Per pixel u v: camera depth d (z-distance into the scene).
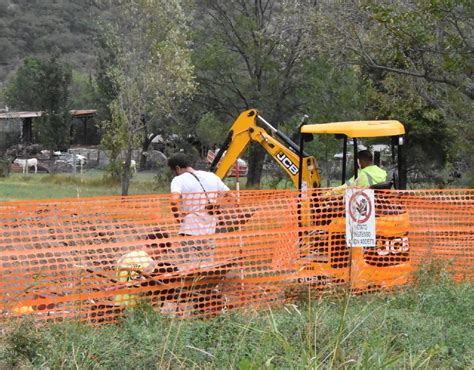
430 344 6.30
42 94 52.12
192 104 36.69
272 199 9.62
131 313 6.83
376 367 4.92
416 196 9.91
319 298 7.91
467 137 19.92
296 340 6.03
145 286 7.57
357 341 5.99
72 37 101.56
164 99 32.91
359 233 8.88
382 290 8.77
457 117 20.56
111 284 7.39
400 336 6.38
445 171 30.61
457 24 15.88
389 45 16.55
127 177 32.47
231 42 35.03
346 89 31.11
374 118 30.44
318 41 18.69
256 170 37.00
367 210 8.91
